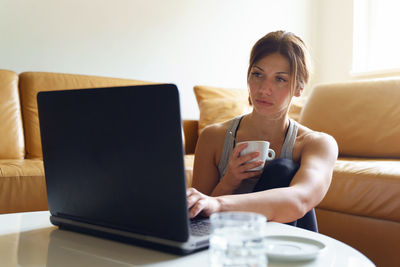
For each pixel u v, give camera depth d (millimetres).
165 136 656
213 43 3623
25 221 992
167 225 679
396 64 3596
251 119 1287
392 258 1710
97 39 3105
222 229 451
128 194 727
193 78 3529
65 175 852
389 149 2344
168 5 3396
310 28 4148
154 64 3348
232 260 446
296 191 904
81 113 781
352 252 657
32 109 2604
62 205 879
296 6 4062
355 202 1827
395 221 1708
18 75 2727
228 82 3727
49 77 2717
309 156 1112
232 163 1075
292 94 1153
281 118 1231
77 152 809
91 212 808
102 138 751
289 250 649
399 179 1706
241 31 3777
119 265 639
